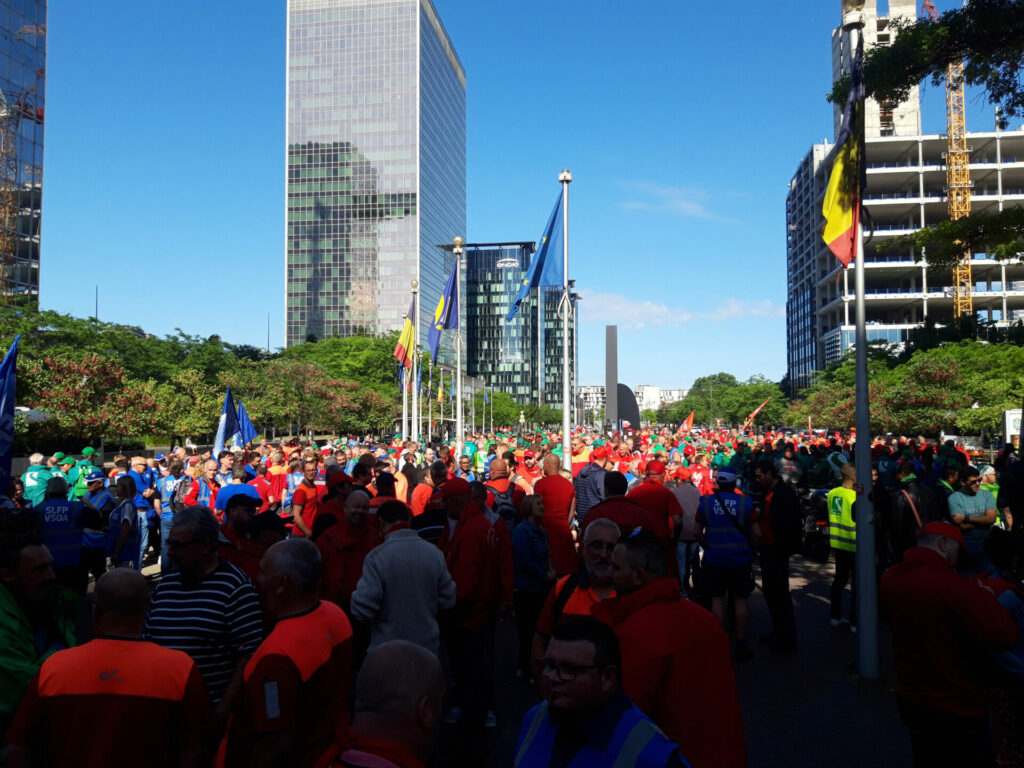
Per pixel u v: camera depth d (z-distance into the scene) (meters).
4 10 56.06
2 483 7.95
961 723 3.83
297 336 133.25
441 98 149.62
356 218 133.12
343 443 29.50
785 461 16.22
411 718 2.17
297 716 3.24
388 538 5.13
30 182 58.72
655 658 2.96
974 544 8.54
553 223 17.06
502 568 5.88
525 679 7.36
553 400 159.75
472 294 164.12
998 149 97.88
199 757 2.98
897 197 102.25
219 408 37.91
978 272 100.94
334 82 134.12
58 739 2.85
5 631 3.61
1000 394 41.00
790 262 141.75
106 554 9.94
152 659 2.96
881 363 60.41
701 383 172.38
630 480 13.27
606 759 2.23
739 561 7.75
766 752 5.49
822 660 7.76
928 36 10.42
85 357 29.27
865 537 7.23
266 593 3.46
